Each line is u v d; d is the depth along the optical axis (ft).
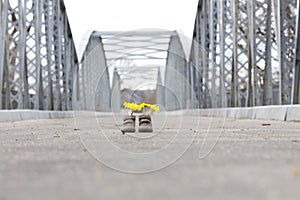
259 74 43.37
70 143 12.66
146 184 5.45
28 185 5.53
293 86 29.78
